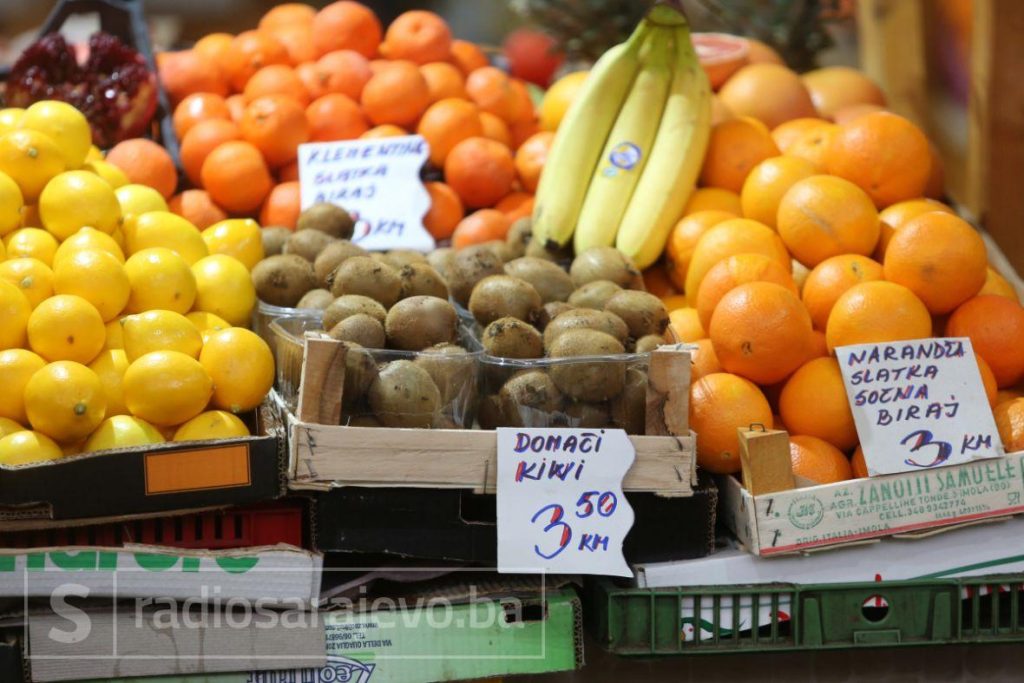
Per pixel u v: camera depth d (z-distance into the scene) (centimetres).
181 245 184
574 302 179
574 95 260
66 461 140
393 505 153
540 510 154
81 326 154
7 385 149
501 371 158
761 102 253
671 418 157
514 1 299
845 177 205
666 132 224
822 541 158
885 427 164
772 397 182
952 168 304
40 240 170
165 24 442
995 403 176
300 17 286
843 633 159
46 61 239
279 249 207
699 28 363
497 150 245
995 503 163
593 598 163
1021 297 210
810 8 296
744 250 192
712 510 159
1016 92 241
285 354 167
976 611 160
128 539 151
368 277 170
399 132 248
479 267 181
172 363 152
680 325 192
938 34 299
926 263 177
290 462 148
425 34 270
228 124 242
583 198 225
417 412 152
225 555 148
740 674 171
